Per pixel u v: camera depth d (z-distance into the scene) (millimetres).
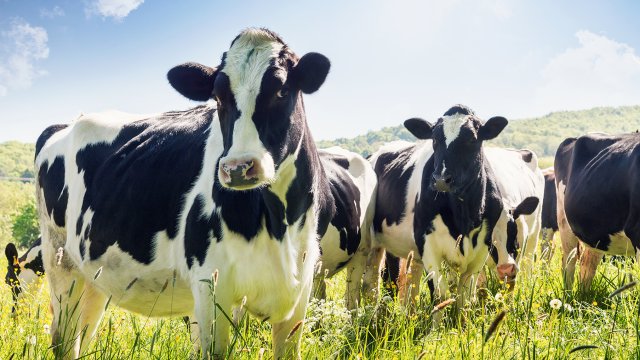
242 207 2602
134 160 3049
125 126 3287
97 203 3100
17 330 2959
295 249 2740
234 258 2623
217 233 2629
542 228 9742
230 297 2641
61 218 3354
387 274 5367
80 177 3258
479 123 4441
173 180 2857
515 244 4641
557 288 4281
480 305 3900
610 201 4930
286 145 2590
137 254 2902
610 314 3498
